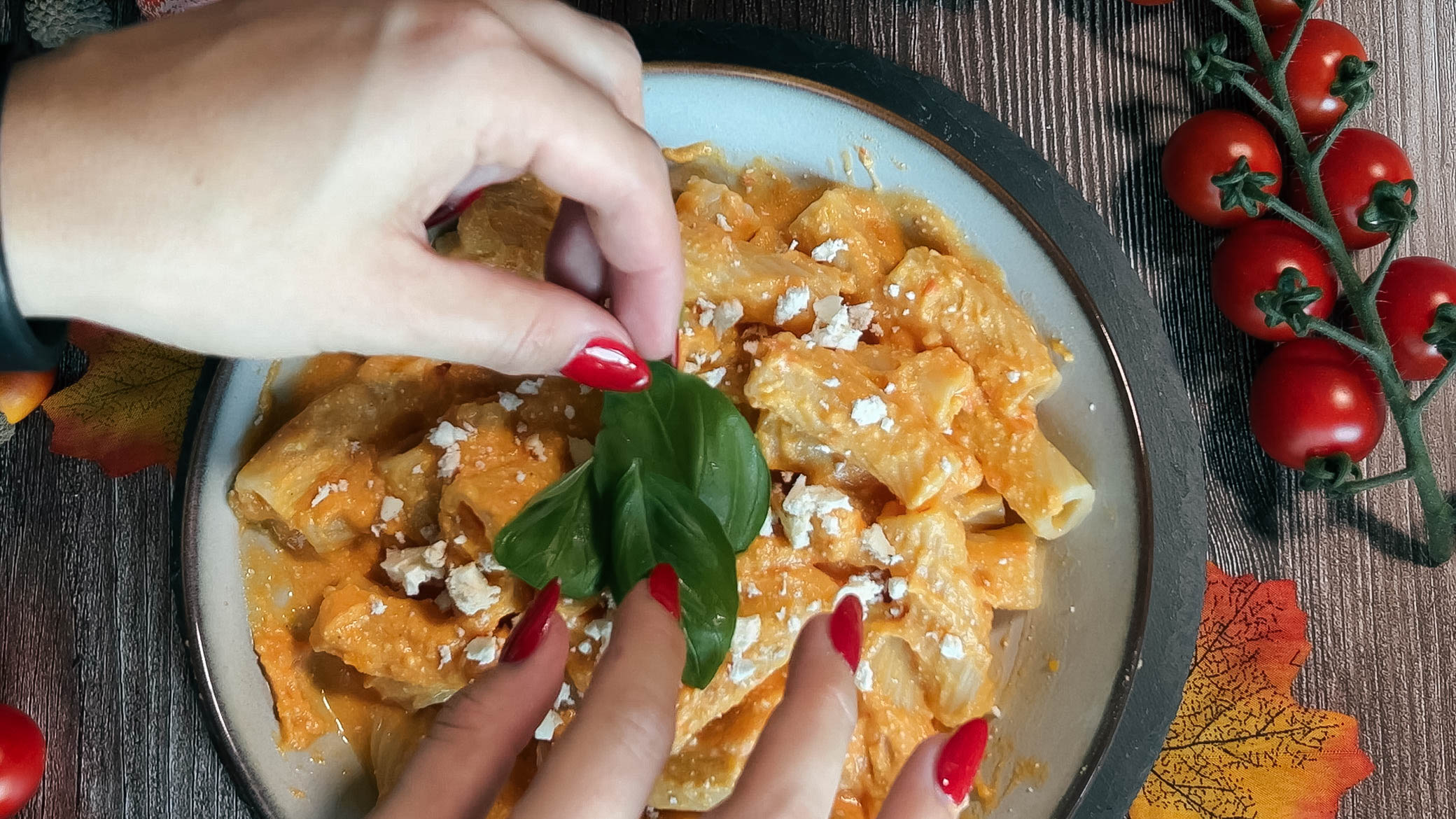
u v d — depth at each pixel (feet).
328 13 0.78
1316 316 1.14
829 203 1.07
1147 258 1.19
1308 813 1.15
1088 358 1.03
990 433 1.04
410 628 1.01
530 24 0.86
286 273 0.78
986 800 1.05
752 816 0.71
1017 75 1.19
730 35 1.14
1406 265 1.14
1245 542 1.18
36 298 0.78
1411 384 1.20
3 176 0.74
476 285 0.82
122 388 1.18
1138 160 1.20
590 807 0.69
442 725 0.80
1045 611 1.06
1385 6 1.21
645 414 0.96
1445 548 1.15
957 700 1.03
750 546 1.02
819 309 1.05
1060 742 1.02
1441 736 1.16
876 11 1.19
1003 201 1.03
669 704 0.73
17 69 0.76
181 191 0.75
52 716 1.16
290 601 1.07
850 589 1.02
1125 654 1.00
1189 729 1.16
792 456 1.05
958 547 1.02
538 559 0.92
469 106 0.78
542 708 0.82
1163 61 1.20
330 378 1.09
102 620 1.16
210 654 1.02
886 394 1.03
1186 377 1.19
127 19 1.19
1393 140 1.21
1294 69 1.15
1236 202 1.07
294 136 0.76
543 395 1.06
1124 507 1.02
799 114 1.05
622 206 0.84
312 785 1.06
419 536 1.05
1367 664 1.17
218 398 1.03
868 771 1.04
